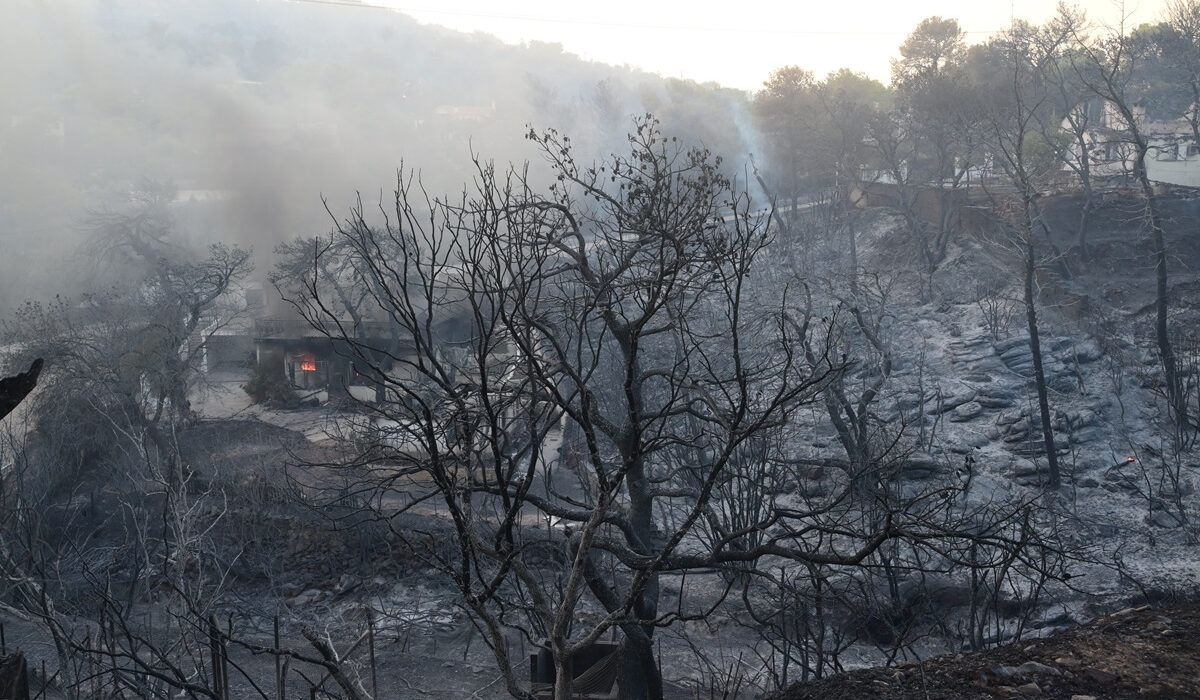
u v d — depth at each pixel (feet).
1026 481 127.24
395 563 104.27
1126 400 144.15
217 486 111.65
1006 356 157.28
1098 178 215.92
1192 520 114.62
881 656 76.23
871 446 108.68
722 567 49.67
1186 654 25.20
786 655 56.29
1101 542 111.75
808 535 99.50
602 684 61.11
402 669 80.43
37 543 68.03
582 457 120.67
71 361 128.88
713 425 87.45
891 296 193.77
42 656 69.56
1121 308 167.84
